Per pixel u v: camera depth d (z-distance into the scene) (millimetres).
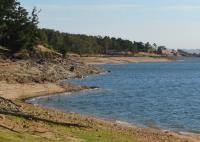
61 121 34969
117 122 46406
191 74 175750
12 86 73062
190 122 49969
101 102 67938
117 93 85500
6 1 146875
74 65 143750
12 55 129000
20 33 141875
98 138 28453
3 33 141750
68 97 71062
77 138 26922
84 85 95750
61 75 117625
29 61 118875
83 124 36062
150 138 34938
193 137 39375
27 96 66812
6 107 38938
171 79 145625
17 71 97938
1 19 144875
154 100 76438
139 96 83125
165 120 51250
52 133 27047
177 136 38969
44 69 113250
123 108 62375
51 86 78438
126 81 127500
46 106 58000
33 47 147125
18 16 146625
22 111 38031
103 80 124188
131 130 38938
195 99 79500
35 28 149875
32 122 30062
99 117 50812
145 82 128000
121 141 29328
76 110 57094
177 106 67375
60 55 153000
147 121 49906
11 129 25625
